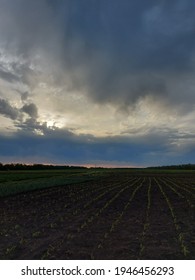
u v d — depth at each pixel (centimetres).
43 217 2119
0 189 3891
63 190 4203
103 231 1655
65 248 1333
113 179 7000
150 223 1870
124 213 2244
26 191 4075
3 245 1392
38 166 18988
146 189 4281
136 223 1872
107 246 1361
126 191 3984
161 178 7531
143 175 9300
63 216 2148
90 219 1997
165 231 1652
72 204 2781
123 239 1480
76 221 1952
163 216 2112
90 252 1277
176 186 4859
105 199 3125
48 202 2945
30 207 2622
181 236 1523
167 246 1362
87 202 2898
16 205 2750
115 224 1842
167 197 3269
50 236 1552
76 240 1465
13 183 5078
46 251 1295
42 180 6034
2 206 2692
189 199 3094
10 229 1731
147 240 1463
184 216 2109
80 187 4706
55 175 8681
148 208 2488
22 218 2089
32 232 1653
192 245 1377
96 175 9031
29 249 1327
